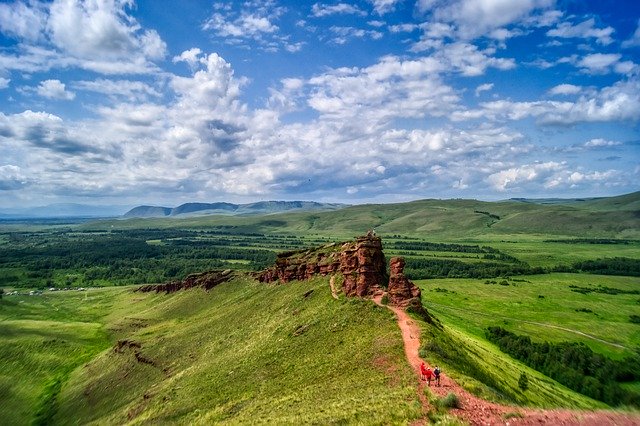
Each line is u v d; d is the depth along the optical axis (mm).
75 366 146875
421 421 35188
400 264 85812
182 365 105062
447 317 184250
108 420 91750
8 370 137250
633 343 156125
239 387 68250
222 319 130375
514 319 186250
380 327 69750
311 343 74188
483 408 37438
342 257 106062
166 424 66125
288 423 40781
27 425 109000
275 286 136500
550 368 122625
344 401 44031
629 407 37562
